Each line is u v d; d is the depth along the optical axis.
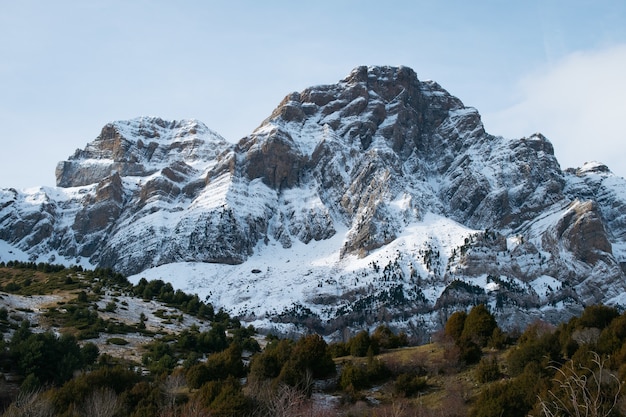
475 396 92.69
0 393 96.94
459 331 122.81
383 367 106.50
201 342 151.12
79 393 91.94
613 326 94.12
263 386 93.81
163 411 83.81
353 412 90.50
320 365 106.69
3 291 182.00
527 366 90.19
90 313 159.88
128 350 142.88
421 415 85.06
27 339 116.81
